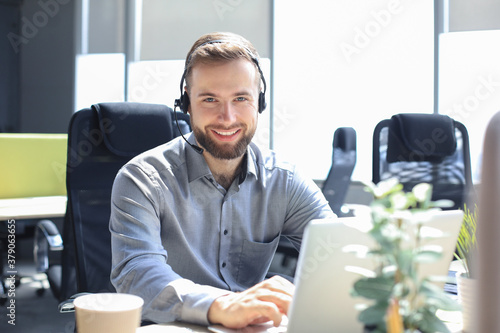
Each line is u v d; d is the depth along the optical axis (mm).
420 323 630
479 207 716
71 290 1827
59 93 5547
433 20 4168
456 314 1078
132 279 1151
